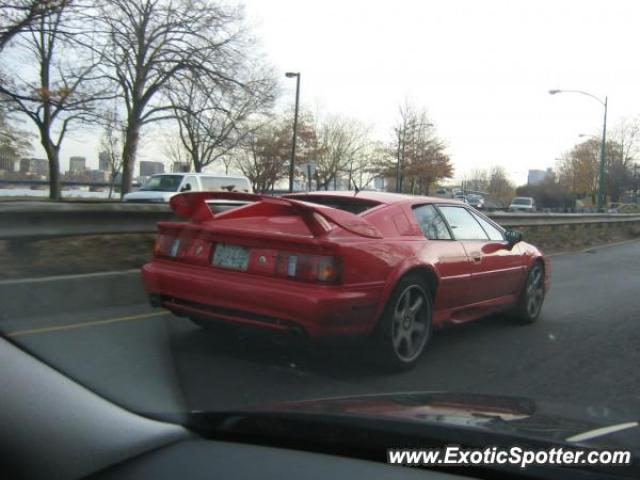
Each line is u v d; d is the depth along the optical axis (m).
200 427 2.77
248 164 50.12
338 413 2.62
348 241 4.74
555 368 5.62
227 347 5.61
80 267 7.82
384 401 2.92
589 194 74.31
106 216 8.04
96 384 3.74
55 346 5.13
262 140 47.53
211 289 4.89
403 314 5.24
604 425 2.63
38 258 7.91
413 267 5.19
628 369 5.63
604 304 9.15
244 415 2.65
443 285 5.63
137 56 28.33
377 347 5.04
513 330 7.16
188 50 28.66
